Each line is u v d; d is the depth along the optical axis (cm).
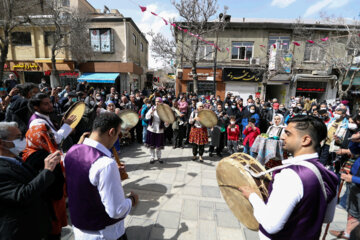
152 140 500
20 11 1184
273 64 1452
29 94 318
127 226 278
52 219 212
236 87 1622
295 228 111
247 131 525
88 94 685
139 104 811
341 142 387
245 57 1588
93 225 145
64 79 1684
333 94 1569
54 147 224
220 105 620
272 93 1878
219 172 210
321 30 1482
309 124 122
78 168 141
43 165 212
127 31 1670
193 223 288
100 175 135
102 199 138
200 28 1128
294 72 1559
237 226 284
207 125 505
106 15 1767
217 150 588
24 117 343
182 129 656
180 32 1484
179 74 1609
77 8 1533
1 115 459
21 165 157
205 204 337
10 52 1653
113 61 1694
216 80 1597
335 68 1476
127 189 381
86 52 1550
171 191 377
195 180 425
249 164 178
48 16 1502
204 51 1580
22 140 164
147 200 345
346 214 326
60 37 1420
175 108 666
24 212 146
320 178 111
